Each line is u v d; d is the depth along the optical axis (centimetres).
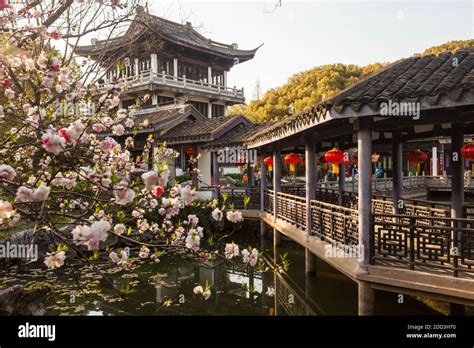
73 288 873
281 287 982
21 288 744
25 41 512
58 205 471
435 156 2962
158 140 1755
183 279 1031
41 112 462
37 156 472
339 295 877
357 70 3678
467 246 539
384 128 650
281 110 3472
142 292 902
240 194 1549
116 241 1016
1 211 286
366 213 615
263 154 1463
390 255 608
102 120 577
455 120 598
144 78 2570
